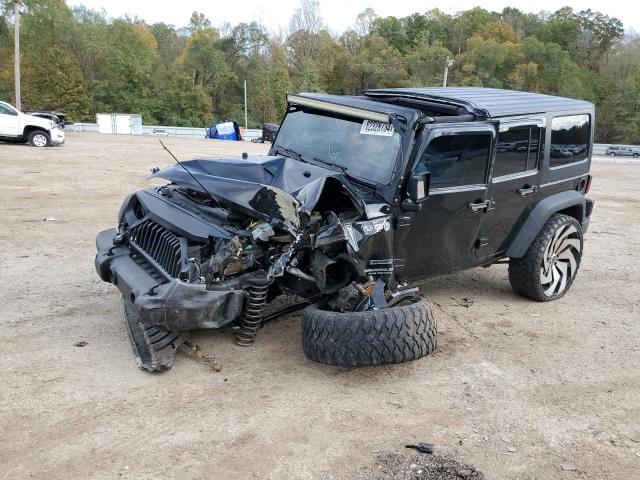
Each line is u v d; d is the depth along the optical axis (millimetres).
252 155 5312
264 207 4359
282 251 4527
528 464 3621
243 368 4660
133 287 4383
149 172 17016
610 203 16047
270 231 4449
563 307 6590
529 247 6367
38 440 3592
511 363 5051
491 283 7434
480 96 6188
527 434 3955
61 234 8930
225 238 4336
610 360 5207
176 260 4406
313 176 4766
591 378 4836
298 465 3498
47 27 81062
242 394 4273
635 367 5086
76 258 7621
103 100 82562
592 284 7594
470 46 106375
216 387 4348
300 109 5965
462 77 99188
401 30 122438
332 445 3717
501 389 4570
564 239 6656
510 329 5832
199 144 34656
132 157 21422
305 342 4438
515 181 5883
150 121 82438
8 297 6016
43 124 23438
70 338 5051
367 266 4848
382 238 4766
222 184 4480
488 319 6090
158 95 85375
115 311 5723
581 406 4363
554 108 6285
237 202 4379
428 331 4402
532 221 6242
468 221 5516
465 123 5219
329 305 4688
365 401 4281
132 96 82562
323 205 4816
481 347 5359
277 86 93188
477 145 5371
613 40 120375
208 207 4727
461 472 3500
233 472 3402
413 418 4082
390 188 4844
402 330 4277
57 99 77562
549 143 6234
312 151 5551
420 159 4910
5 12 81562
